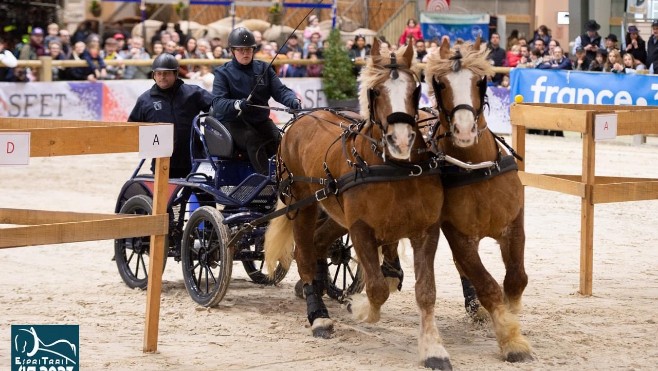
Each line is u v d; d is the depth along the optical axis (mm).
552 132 25344
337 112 9312
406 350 8148
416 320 9305
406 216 7609
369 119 7664
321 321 8688
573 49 26516
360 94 7754
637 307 9664
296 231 9242
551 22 36062
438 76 7508
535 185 11109
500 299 7914
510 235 8117
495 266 11820
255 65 10680
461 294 10406
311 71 26828
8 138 6992
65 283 10859
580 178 11531
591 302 9914
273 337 8570
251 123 10422
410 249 13461
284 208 9055
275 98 10648
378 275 7734
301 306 9906
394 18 33281
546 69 23688
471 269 8000
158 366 7539
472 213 7883
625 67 23109
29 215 8328
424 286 7691
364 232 7781
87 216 8219
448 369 7430
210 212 9602
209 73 25000
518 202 8039
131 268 11844
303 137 9195
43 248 13125
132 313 9375
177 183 10258
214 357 7844
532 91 23594
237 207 10211
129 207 10547
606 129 10211
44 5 26516
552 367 7562
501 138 8305
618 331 8711
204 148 10336
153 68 10852
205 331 8766
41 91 22297
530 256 12414
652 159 20375
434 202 7664
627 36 24375
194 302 9938
